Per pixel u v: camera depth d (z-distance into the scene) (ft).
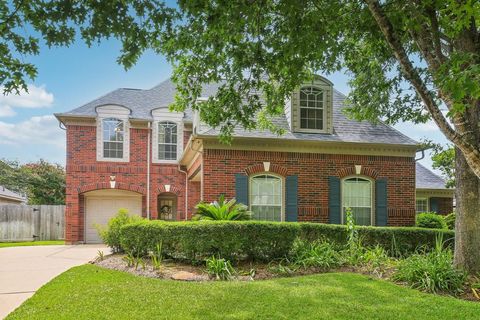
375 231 36.27
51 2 17.35
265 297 20.72
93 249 49.93
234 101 27.12
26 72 18.44
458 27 16.08
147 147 60.85
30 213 67.51
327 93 46.09
